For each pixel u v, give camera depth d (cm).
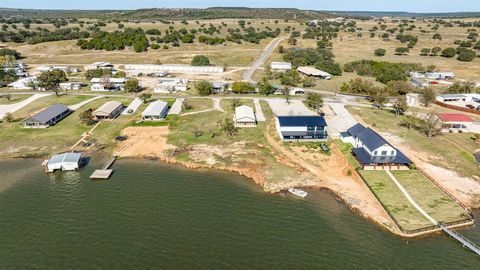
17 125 10638
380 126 10406
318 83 16050
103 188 7275
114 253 5369
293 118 9781
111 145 9419
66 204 6681
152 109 11231
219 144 9338
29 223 6097
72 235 5778
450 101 12838
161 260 5222
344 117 11206
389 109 12156
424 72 17738
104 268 5088
